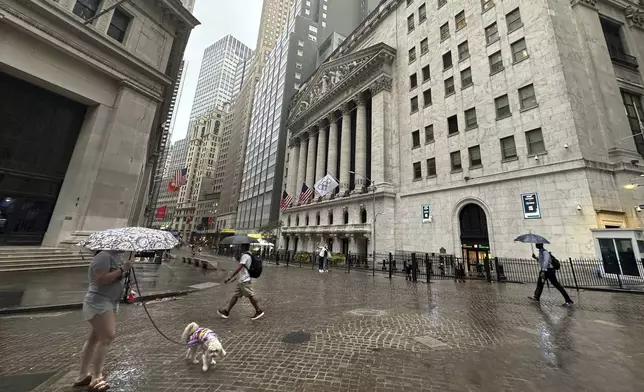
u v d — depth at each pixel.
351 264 27.80
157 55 19.94
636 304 8.92
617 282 13.46
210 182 122.25
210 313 7.35
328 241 36.72
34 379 3.57
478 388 3.53
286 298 9.69
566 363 4.29
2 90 14.41
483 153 21.45
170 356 4.45
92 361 3.38
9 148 14.57
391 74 33.03
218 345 4.00
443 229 23.55
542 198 17.56
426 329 6.05
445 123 25.00
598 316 7.26
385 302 9.10
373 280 15.64
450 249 22.64
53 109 16.09
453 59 25.36
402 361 4.35
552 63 18.38
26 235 14.88
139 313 7.21
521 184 18.75
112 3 17.48
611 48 22.28
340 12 76.06
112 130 16.89
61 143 16.33
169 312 7.39
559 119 17.48
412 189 27.20
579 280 14.64
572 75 18.05
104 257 3.42
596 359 4.43
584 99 17.86
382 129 30.98
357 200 32.06
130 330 5.80
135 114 18.17
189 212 118.62
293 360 4.34
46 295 7.97
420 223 25.70
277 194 58.62
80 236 14.99
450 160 23.95
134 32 18.58
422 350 4.82
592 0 20.95
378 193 28.98
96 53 16.44
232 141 104.69
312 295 10.36
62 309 7.11
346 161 36.41
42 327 5.80
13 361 4.15
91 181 15.94
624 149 17.16
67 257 14.03
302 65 67.44
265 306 8.34
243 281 6.84
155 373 3.82
